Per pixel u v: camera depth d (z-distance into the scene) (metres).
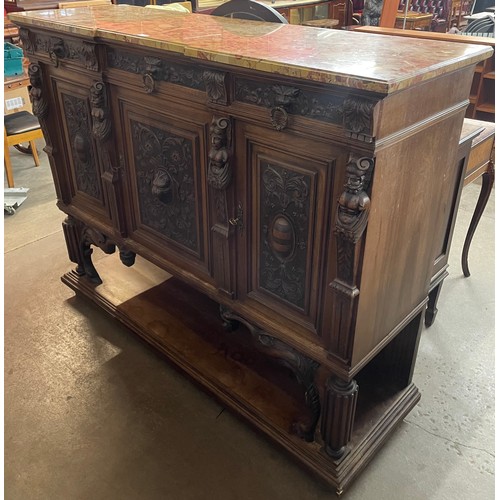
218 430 1.52
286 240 1.14
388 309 1.20
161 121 1.34
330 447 1.30
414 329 1.44
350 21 5.33
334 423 1.25
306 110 0.97
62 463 1.42
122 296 1.96
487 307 2.03
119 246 1.72
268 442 1.48
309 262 1.13
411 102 0.94
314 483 1.36
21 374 1.72
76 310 2.03
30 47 1.65
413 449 1.45
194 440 1.49
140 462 1.42
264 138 1.08
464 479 1.36
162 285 2.02
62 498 1.33
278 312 1.27
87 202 1.80
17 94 3.09
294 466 1.41
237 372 1.61
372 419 1.45
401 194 1.05
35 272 2.26
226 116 1.13
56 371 1.73
